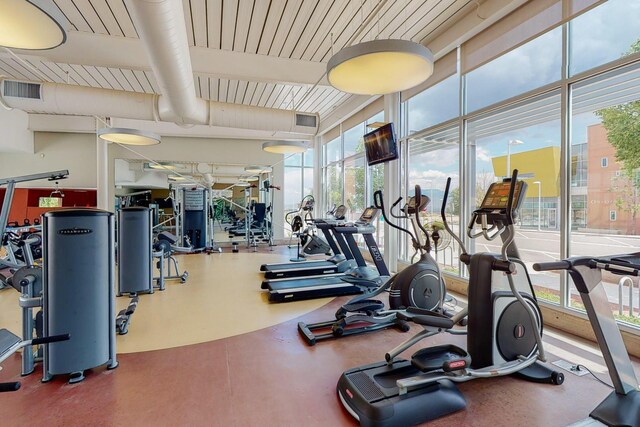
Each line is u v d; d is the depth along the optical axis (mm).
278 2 3945
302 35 4707
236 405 2160
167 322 3711
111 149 9156
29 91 4984
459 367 2127
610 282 3229
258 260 7797
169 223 11742
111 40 4582
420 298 3574
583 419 1958
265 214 10633
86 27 4367
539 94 3652
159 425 1967
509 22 3934
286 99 7742
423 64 2904
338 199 9383
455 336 3340
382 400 1960
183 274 5781
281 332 3424
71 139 9016
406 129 6211
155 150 9461
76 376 2457
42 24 2244
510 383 2398
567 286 3420
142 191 11492
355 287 4836
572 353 2877
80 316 2459
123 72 6012
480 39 4363
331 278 5406
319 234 10180
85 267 2477
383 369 2311
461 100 4723
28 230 5578
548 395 2248
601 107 3133
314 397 2250
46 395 2273
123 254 4656
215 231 13742
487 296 2363
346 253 6113
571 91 3350
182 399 2229
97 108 5324
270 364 2727
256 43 4926
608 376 2494
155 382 2445
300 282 5125
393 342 3180
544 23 3531
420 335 2475
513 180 2168
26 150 8430
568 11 3299
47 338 1770
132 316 3896
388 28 4625
